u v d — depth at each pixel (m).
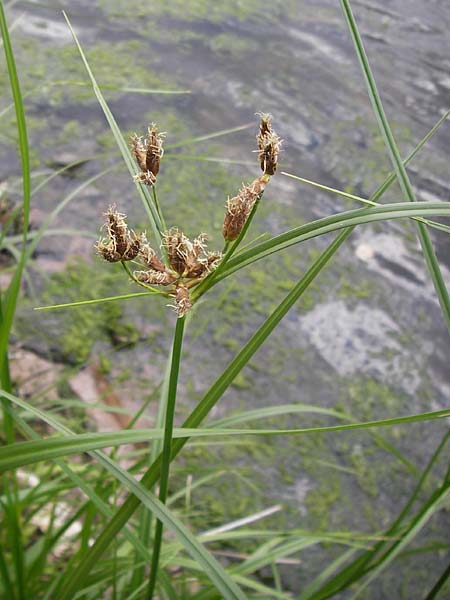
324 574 0.26
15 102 0.16
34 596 0.25
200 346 0.46
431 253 0.17
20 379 0.41
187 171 0.58
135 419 0.26
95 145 0.59
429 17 0.82
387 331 0.49
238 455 0.41
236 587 0.15
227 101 0.66
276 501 0.39
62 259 0.49
